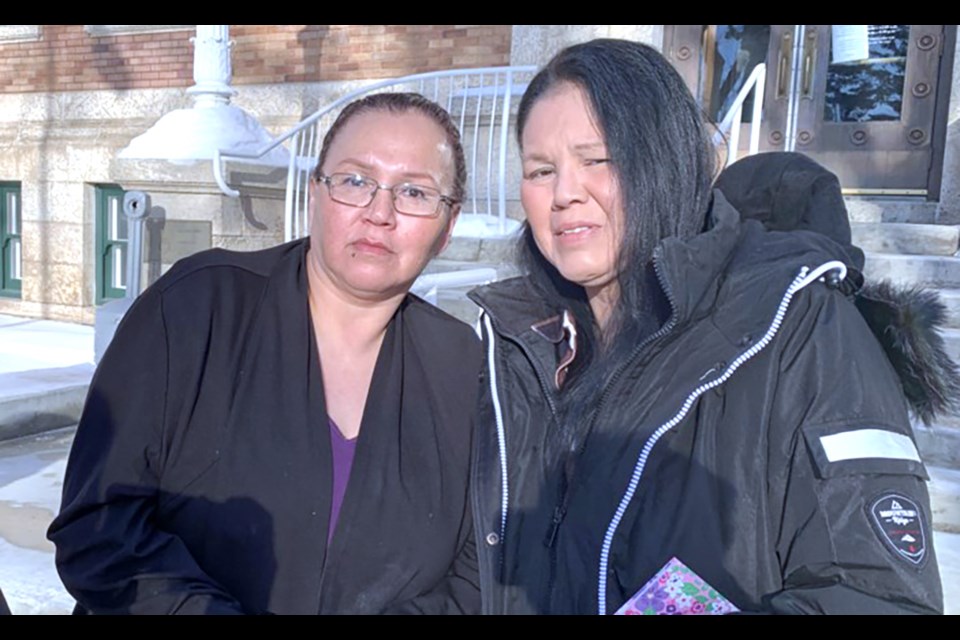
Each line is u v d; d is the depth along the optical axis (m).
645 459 1.22
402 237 1.53
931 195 5.79
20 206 8.92
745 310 1.23
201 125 5.88
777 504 1.15
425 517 1.54
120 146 8.09
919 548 1.04
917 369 1.29
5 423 4.25
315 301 1.61
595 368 1.40
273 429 1.49
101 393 1.46
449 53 6.75
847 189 6.00
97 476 1.43
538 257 1.54
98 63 8.25
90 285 8.37
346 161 1.53
